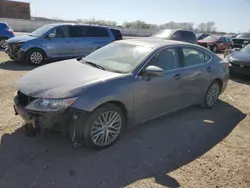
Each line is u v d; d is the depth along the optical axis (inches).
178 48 179.3
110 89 133.0
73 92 123.3
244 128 184.4
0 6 1784.0
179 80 174.4
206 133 171.2
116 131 143.9
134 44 175.2
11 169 116.6
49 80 134.3
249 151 150.3
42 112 120.5
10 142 138.1
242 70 340.5
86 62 169.8
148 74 146.9
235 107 231.8
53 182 110.6
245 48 396.5
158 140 155.3
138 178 117.7
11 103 195.9
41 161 124.3
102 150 138.4
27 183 108.7
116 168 123.8
